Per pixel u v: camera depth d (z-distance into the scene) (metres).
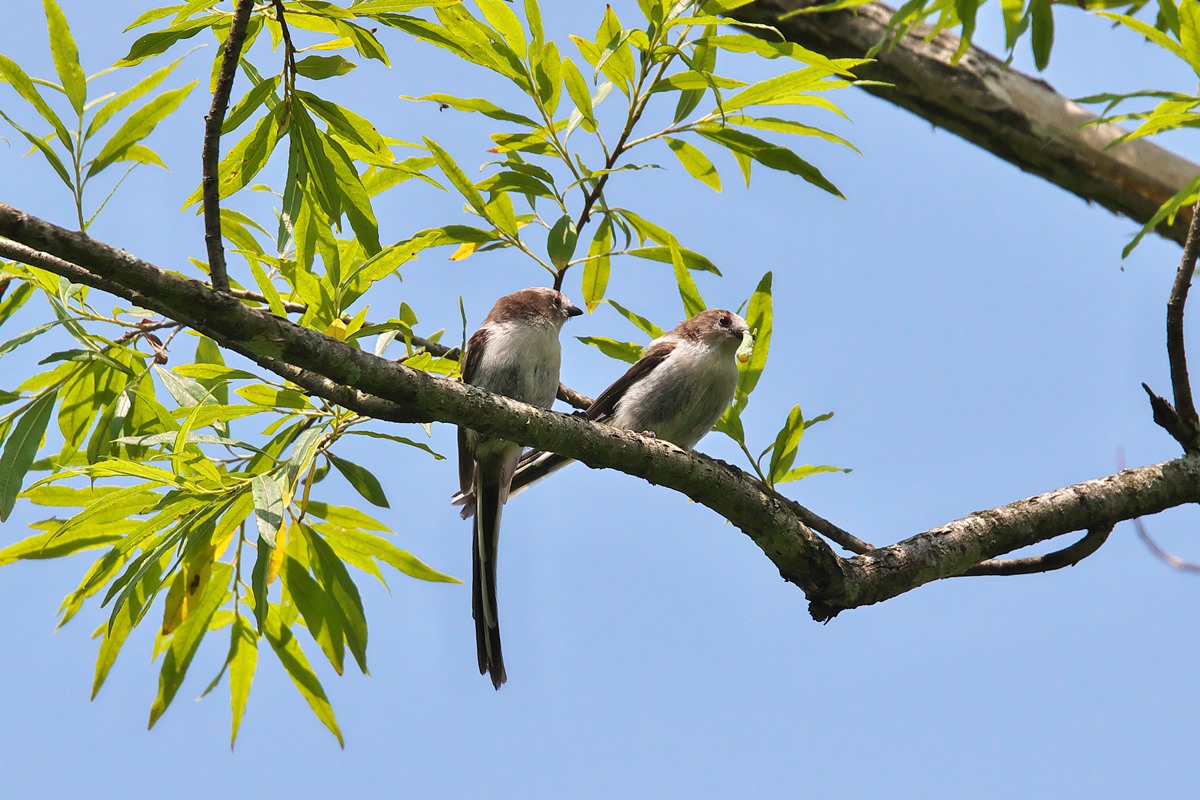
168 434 6.83
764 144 7.86
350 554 8.23
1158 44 6.41
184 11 6.25
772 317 8.29
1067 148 10.95
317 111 6.87
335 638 7.95
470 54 7.27
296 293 7.14
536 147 7.98
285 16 6.74
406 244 7.07
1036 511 7.73
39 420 7.50
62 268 6.10
